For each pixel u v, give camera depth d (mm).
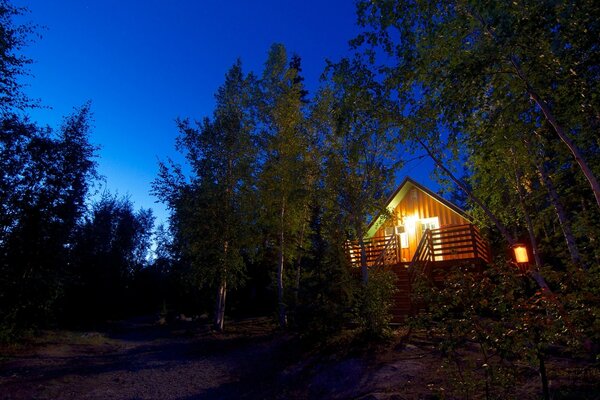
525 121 8188
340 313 12453
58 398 9500
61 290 18562
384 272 12953
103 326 31266
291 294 13961
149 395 10102
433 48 7812
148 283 48844
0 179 15383
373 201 12852
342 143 13492
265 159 20297
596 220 8109
